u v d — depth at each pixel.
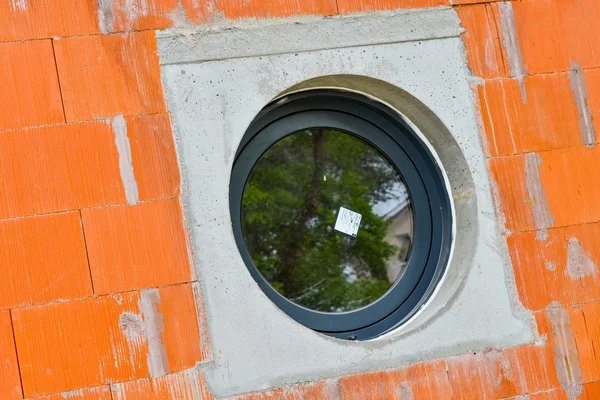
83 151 2.47
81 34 2.50
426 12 2.75
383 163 2.97
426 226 2.86
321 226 2.99
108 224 2.46
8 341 2.37
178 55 2.55
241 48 2.60
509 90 2.79
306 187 2.99
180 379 2.44
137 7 2.55
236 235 2.68
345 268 3.01
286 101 2.77
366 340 2.70
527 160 2.77
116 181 2.47
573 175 2.79
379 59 2.70
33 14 2.48
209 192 2.52
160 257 2.47
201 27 2.58
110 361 2.41
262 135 2.77
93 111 2.48
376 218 2.97
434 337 2.63
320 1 2.67
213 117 2.56
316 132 2.95
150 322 2.44
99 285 2.43
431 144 2.86
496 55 2.79
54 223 2.43
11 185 2.42
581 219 2.77
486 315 2.67
